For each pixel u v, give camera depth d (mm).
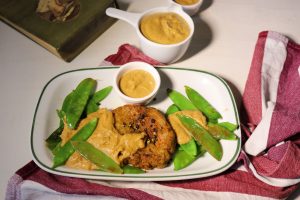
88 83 354
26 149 337
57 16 389
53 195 295
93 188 290
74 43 393
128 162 302
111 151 296
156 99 359
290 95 344
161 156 293
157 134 306
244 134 331
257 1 474
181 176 290
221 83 354
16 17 390
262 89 342
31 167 307
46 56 414
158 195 290
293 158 289
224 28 444
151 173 297
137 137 294
